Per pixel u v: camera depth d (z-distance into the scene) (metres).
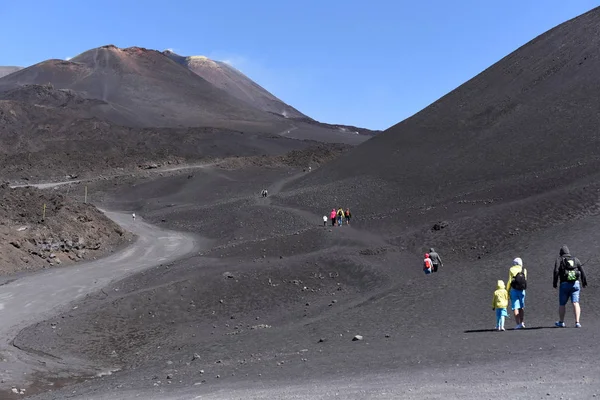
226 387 13.05
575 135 62.97
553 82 79.12
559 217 35.94
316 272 34.78
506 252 31.50
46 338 25.56
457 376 11.02
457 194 58.91
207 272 35.56
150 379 16.77
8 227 46.12
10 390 18.77
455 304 21.22
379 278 33.03
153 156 150.62
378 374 12.29
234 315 29.89
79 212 57.06
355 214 65.88
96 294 34.34
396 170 75.69
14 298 33.25
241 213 72.75
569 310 18.42
